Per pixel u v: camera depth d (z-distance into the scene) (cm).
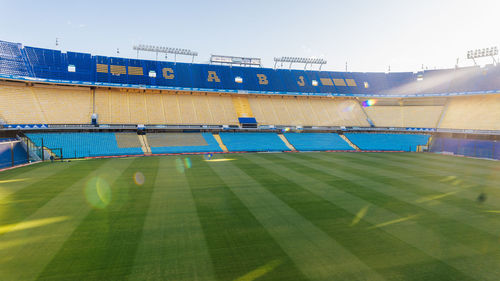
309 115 6034
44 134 4031
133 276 932
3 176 2459
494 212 1633
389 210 1647
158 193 1947
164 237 1238
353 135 5800
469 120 5291
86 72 4900
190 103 5534
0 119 3794
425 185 2298
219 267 996
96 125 4422
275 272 967
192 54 6247
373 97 6284
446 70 6272
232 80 6006
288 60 6888
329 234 1295
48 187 2069
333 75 6794
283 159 3766
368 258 1076
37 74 4412
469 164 3547
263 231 1320
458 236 1291
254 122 5534
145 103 5172
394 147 5369
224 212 1577
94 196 1852
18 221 1399
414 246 1183
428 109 6009
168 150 4391
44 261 1019
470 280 939
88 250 1107
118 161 3447
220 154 4316
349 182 2362
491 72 5631
